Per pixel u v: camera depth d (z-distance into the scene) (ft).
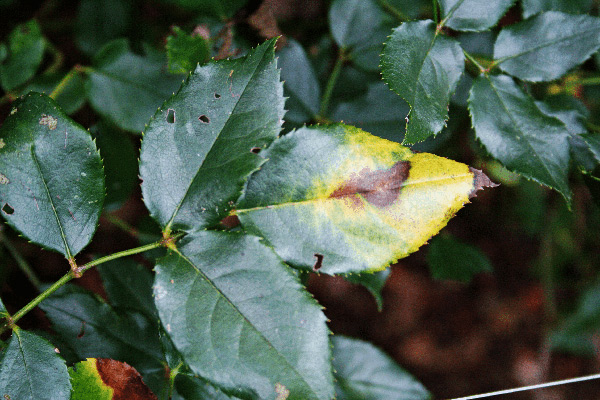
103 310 1.47
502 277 2.63
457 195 1.36
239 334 1.34
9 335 1.40
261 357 1.33
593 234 2.37
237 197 1.36
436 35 1.41
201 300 1.34
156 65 1.63
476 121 1.43
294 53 1.61
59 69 1.79
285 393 1.33
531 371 2.56
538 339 2.59
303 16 1.74
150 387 1.46
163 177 1.37
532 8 1.52
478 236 2.58
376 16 1.64
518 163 1.43
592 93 1.74
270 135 1.36
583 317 2.31
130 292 1.54
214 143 1.37
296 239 1.37
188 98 1.37
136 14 1.72
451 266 1.78
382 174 1.36
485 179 1.36
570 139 1.47
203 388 1.45
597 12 1.62
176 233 1.37
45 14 1.94
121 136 1.63
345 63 1.69
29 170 1.38
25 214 1.38
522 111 1.44
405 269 2.61
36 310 1.61
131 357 1.46
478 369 2.56
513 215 2.41
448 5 1.42
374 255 1.36
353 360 1.64
